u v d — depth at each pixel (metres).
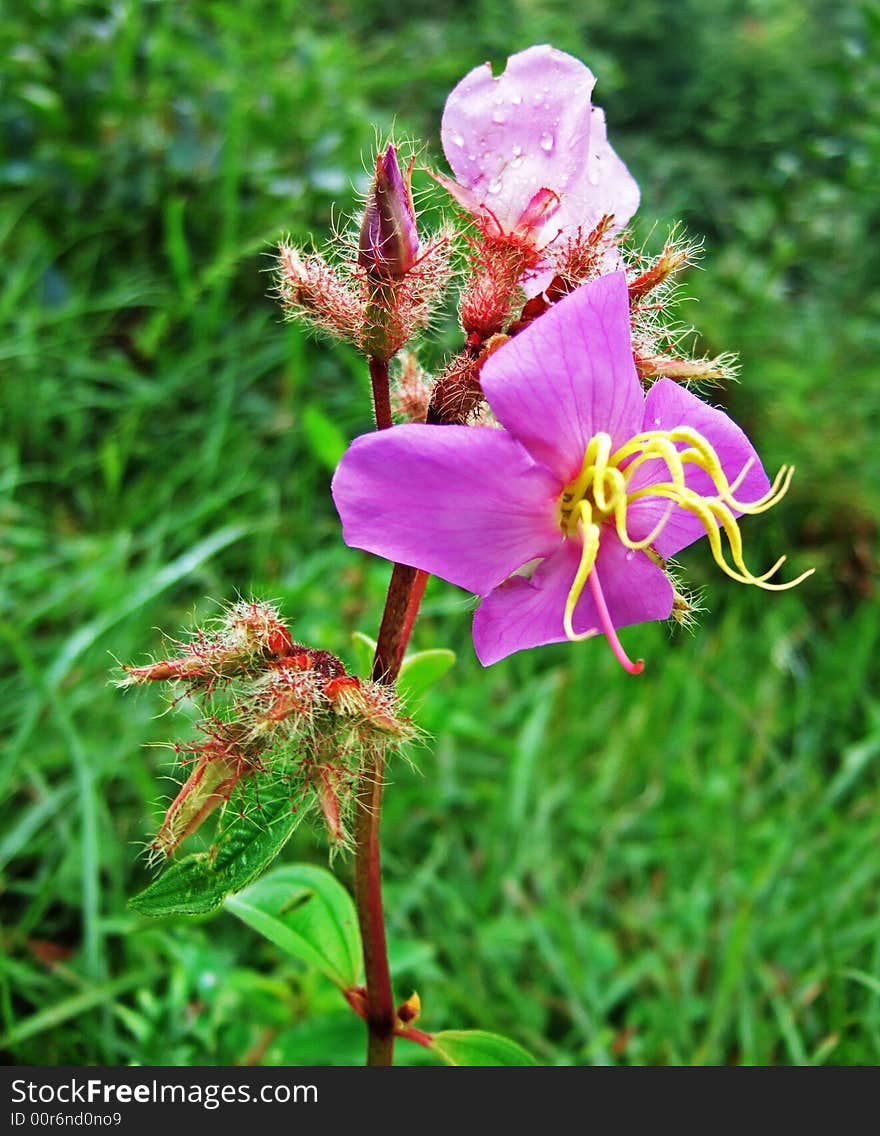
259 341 0.40
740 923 0.23
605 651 0.34
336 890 0.17
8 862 0.25
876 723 0.32
